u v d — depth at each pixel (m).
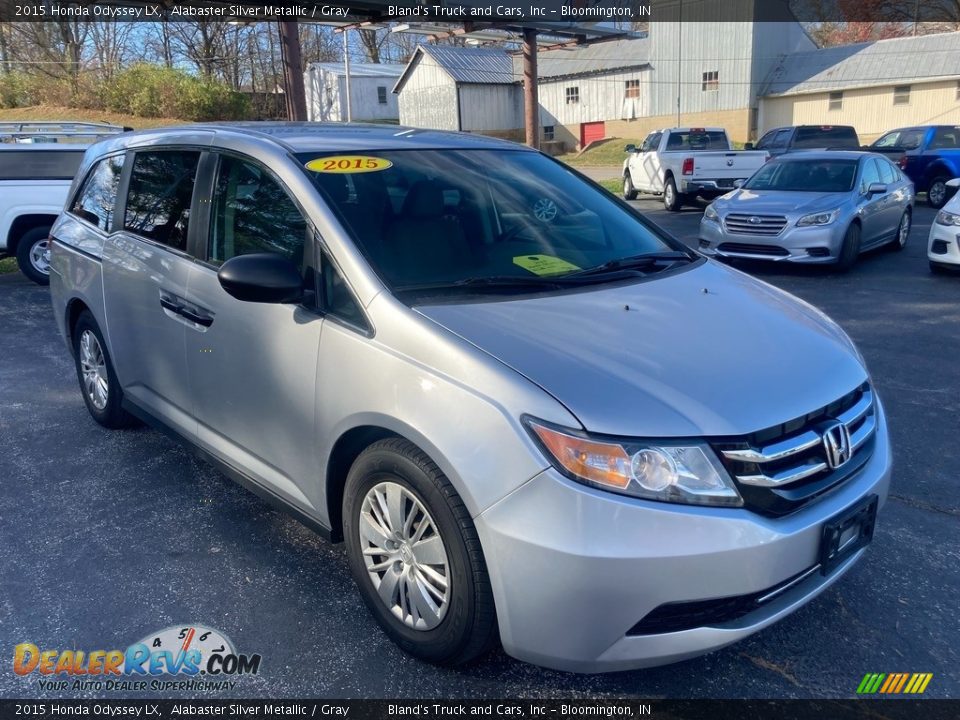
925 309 8.46
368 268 3.05
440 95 46.69
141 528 3.95
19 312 8.75
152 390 4.32
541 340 2.77
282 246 3.38
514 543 2.46
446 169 3.79
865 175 11.34
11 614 3.26
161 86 34.44
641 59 42.94
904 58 37.47
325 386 3.03
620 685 2.88
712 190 18.38
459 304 2.97
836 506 2.71
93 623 3.20
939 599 3.38
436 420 2.63
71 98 35.81
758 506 2.52
